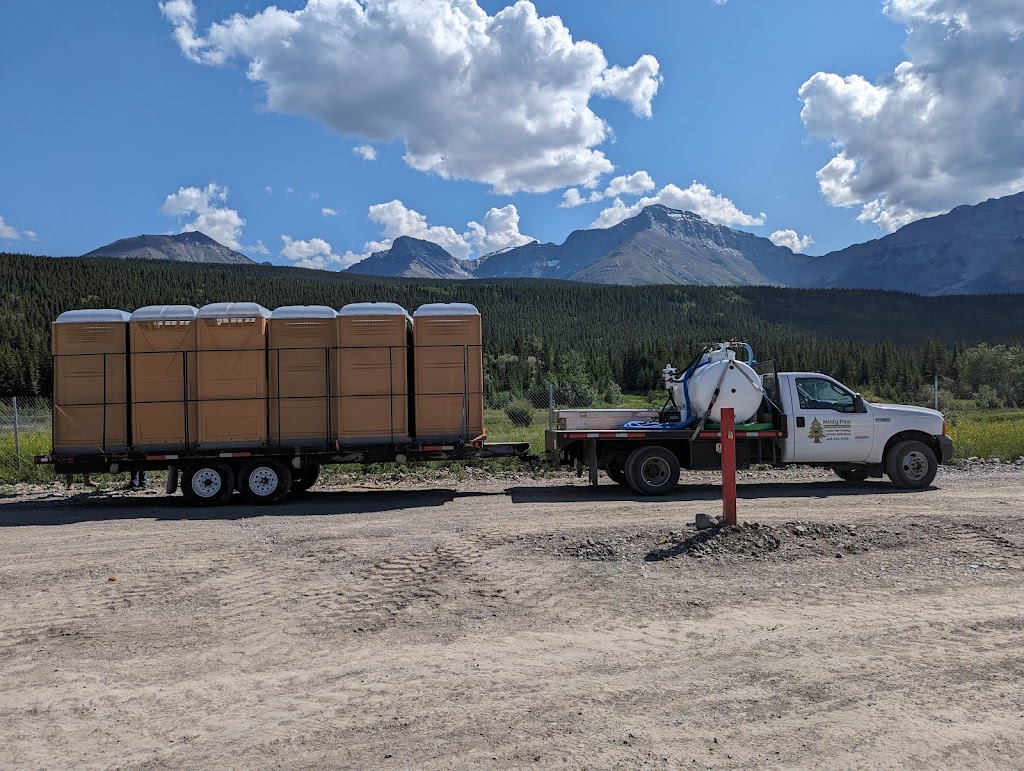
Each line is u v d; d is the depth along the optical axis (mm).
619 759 3506
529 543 7949
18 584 6844
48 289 123438
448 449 12359
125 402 12062
